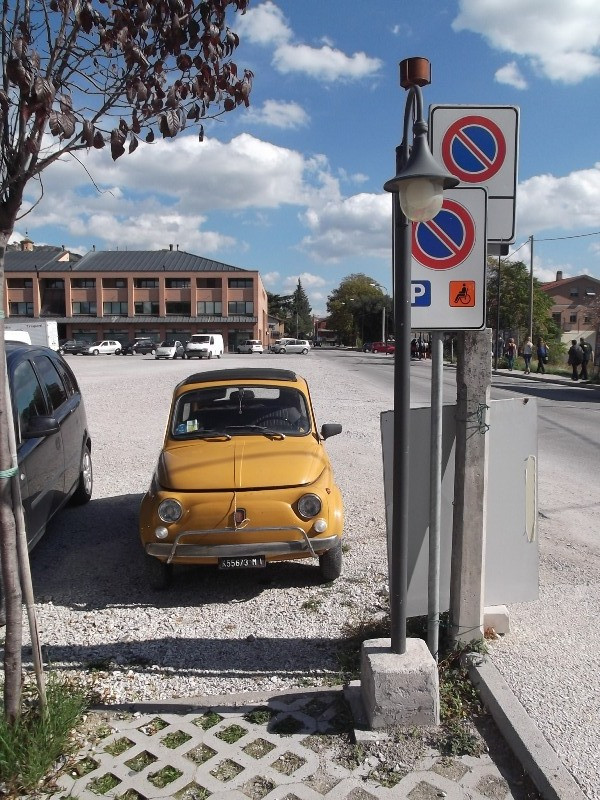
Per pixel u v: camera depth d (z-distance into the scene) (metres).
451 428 3.76
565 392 22.73
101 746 2.98
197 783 2.73
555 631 4.01
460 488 3.53
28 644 4.06
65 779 2.77
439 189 2.79
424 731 3.04
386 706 3.04
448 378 27.03
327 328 151.12
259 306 80.50
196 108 2.86
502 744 2.98
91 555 5.74
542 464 9.52
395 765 2.84
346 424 12.85
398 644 3.15
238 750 2.94
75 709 3.06
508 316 54.50
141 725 3.14
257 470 4.86
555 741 2.90
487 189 3.37
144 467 9.29
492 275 54.72
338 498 5.01
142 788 2.71
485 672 3.40
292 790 2.69
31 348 6.31
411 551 3.75
